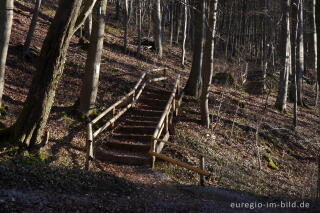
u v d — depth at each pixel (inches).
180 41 1728.6
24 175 326.6
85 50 945.5
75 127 559.5
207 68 668.1
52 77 410.6
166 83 877.2
